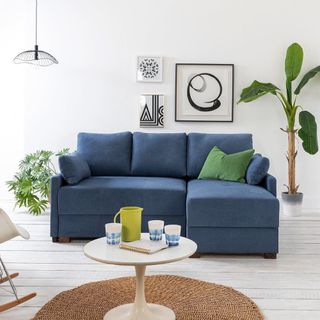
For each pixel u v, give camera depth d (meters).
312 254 3.61
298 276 3.08
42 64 5.21
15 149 5.86
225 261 3.45
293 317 2.42
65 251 3.66
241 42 5.23
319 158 5.31
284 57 5.24
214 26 5.23
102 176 4.54
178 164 4.57
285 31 5.23
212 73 5.23
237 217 3.50
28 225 4.52
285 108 5.02
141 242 2.37
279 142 5.30
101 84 5.28
